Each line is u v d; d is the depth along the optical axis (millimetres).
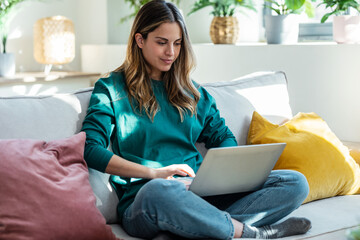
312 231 1787
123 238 1752
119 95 1992
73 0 4512
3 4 3686
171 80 2102
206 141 2193
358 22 2980
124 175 1835
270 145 1759
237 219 1790
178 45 2070
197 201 1669
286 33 3277
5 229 1498
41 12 4324
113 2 4340
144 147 1958
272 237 1748
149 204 1658
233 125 2324
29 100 1889
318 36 3631
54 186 1592
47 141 1826
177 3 4098
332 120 3008
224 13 3629
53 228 1534
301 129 2293
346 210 2012
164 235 1661
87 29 4477
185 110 2078
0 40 4059
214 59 3498
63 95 1978
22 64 4258
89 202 1641
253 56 3291
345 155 2242
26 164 1591
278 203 1836
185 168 1913
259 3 3879
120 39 4434
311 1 3395
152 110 1990
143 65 2057
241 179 1782
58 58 4043
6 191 1530
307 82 3080
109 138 1938
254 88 2498
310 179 2098
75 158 1756
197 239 1674
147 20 2023
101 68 4207
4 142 1636
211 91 2355
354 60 2881
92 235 1601
